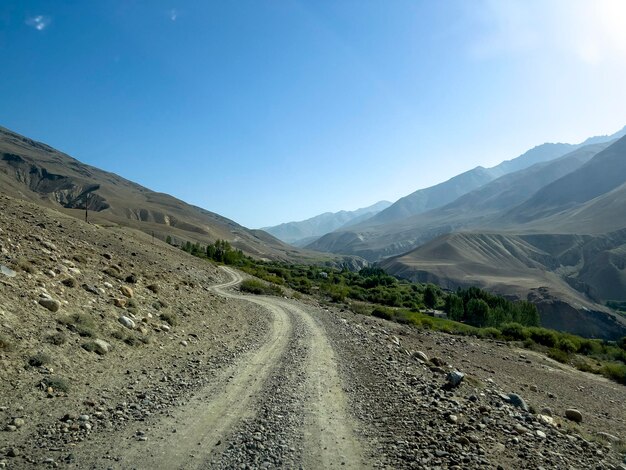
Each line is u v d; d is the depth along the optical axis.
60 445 8.30
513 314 111.44
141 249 51.38
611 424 20.83
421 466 8.72
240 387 14.05
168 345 18.20
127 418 10.12
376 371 18.52
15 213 29.83
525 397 22.45
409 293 148.62
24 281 15.84
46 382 10.70
